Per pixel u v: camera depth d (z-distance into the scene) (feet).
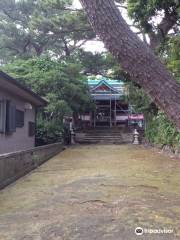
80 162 43.32
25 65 70.13
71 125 82.69
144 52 8.25
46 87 67.15
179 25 38.34
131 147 69.87
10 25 89.30
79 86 75.15
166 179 29.68
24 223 17.24
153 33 43.50
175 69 32.42
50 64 71.31
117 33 8.26
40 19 79.97
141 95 61.77
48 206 20.45
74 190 24.94
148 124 74.90
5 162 27.04
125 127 96.58
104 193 23.75
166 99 8.07
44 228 16.38
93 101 87.10
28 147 53.88
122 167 37.93
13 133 44.27
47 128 63.31
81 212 18.97
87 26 79.30
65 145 75.87
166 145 57.06
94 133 90.27
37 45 93.61
